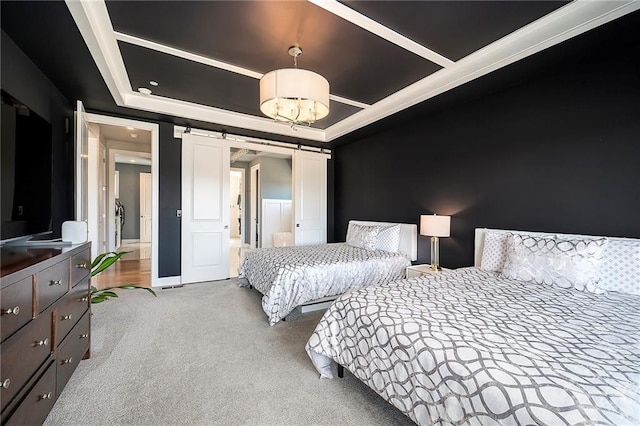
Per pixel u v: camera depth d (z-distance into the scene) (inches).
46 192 87.7
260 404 64.7
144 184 361.7
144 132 200.8
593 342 47.3
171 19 80.6
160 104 142.7
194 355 86.3
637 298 70.9
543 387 36.6
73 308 69.6
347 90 128.9
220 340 96.6
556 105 99.7
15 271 45.7
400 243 155.8
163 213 163.3
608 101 88.0
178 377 74.8
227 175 181.5
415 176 154.9
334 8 76.3
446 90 115.0
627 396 33.9
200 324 109.5
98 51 86.5
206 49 95.9
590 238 86.4
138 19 80.5
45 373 54.6
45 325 54.9
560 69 98.1
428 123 147.4
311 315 121.1
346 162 210.5
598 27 75.5
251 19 80.7
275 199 296.4
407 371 52.2
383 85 123.4
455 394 43.5
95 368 78.2
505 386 38.5
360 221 194.2
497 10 77.1
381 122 158.1
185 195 168.4
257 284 134.6
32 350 50.2
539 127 104.4
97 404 63.7
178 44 93.0
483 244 117.3
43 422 54.1
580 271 77.9
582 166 93.6
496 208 118.0
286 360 84.2
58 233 113.1
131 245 327.3
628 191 84.2
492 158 119.5
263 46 94.0
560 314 59.9
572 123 95.9
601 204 89.4
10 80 78.5
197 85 124.6
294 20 81.0
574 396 34.5
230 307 128.8
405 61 103.4
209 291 153.2
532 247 88.7
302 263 119.8
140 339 96.1
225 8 76.2
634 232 83.1
